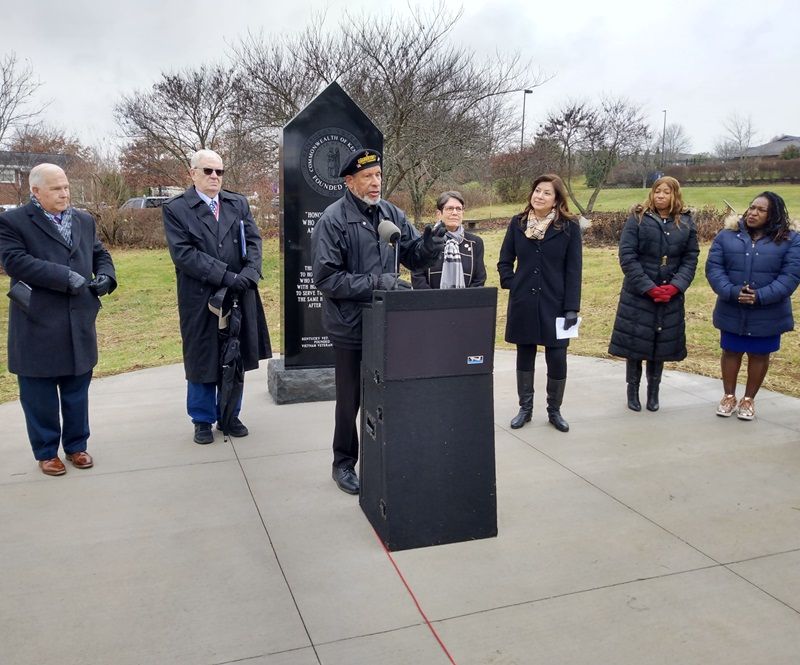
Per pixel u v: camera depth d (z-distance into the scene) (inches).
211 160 161.6
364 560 114.4
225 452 165.2
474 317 114.9
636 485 144.6
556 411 179.8
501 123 636.7
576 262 170.9
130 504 136.6
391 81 534.0
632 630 95.9
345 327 131.3
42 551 118.2
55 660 90.2
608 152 732.0
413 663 89.1
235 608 101.4
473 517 120.2
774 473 150.5
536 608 101.0
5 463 158.7
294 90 564.4
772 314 177.6
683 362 252.2
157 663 89.6
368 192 128.3
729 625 97.0
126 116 799.7
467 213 793.6
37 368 144.2
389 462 114.7
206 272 159.5
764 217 177.6
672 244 183.8
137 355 296.4
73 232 147.6
